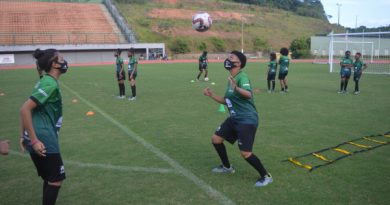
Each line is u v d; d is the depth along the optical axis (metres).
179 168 5.46
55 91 3.56
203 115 9.54
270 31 66.75
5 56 34.84
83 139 7.19
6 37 37.72
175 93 13.93
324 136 7.27
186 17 63.44
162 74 22.95
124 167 5.54
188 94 13.62
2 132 7.93
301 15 91.62
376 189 4.62
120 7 61.53
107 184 4.88
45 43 37.69
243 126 4.70
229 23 65.06
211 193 4.53
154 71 25.53
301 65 34.62
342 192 4.53
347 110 10.21
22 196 4.55
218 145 5.11
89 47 38.84
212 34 58.59
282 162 5.68
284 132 7.61
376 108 10.53
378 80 19.75
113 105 11.24
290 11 95.94
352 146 6.56
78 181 4.99
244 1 90.56
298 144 6.69
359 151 6.16
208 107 10.74
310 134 7.43
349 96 13.17
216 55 50.06
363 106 10.89
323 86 16.53
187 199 4.37
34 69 28.77
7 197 4.52
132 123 8.62
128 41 43.34
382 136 7.27
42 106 3.50
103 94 13.79
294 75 22.78
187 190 4.64
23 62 36.03
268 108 10.56
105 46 39.62
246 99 4.72
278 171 5.28
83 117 9.38
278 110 10.22
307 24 78.44
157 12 62.94
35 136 3.42
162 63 36.56
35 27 41.19
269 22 72.56
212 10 70.88
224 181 4.93
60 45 37.38
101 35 42.66
